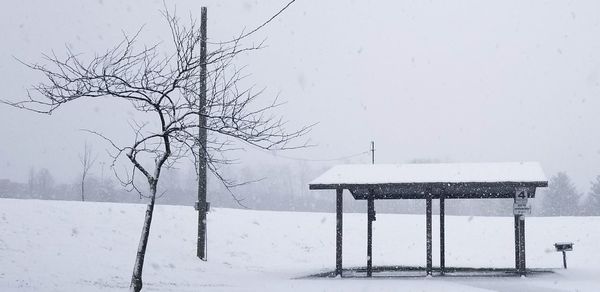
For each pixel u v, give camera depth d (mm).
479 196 25875
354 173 22609
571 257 31219
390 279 20812
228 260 26016
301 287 17953
